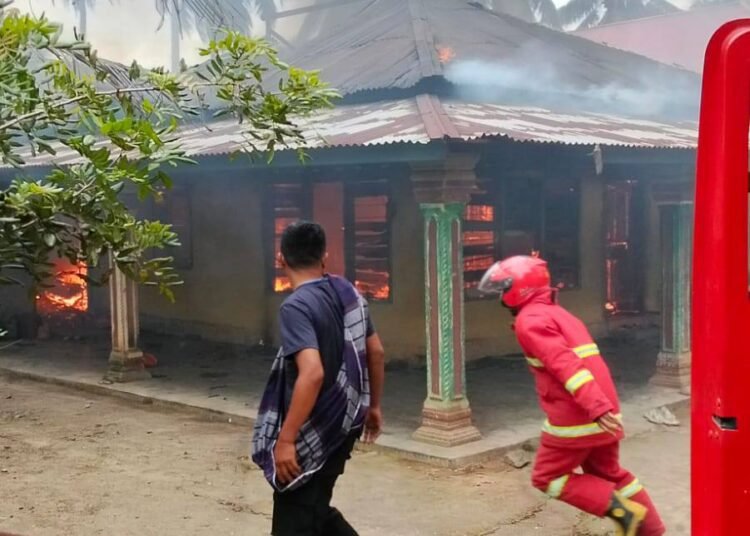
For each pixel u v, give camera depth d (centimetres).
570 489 423
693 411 285
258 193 1162
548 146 677
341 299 366
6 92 299
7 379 1046
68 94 332
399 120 764
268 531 518
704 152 274
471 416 759
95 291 1423
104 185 290
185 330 1283
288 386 352
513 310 434
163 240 324
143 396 900
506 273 425
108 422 817
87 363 1104
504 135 642
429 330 689
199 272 1256
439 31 1120
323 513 359
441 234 673
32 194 280
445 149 643
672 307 889
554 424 421
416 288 1002
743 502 269
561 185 1153
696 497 283
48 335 1329
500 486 599
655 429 755
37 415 848
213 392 911
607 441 413
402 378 962
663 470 634
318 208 1102
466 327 1055
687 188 867
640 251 1295
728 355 268
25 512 551
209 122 1016
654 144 789
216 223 1225
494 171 1062
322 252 376
